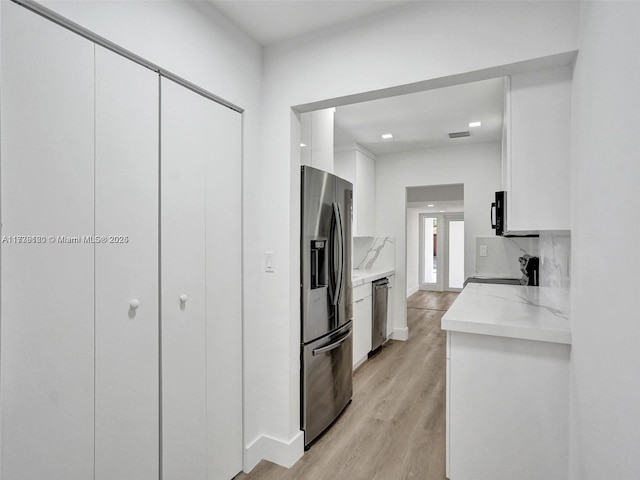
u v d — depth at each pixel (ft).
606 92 3.26
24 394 3.58
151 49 4.80
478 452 5.62
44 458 3.74
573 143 4.90
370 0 5.63
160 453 5.07
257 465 6.85
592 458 3.71
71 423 3.98
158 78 5.01
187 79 5.35
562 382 5.13
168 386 5.14
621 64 2.83
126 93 4.56
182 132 5.37
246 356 6.63
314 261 7.64
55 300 3.83
